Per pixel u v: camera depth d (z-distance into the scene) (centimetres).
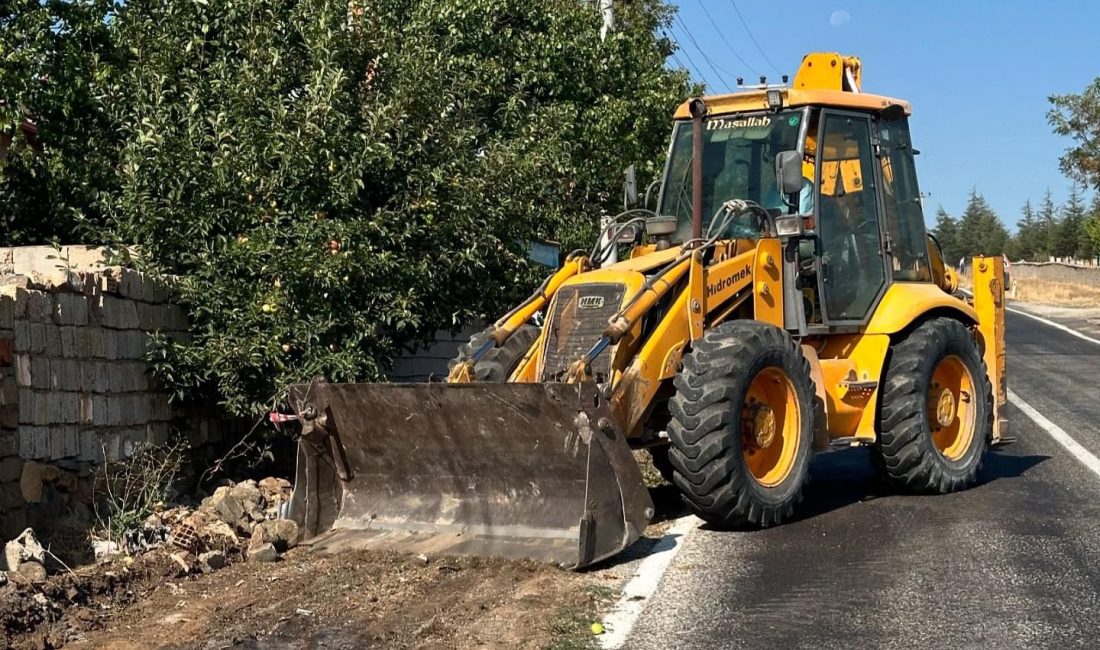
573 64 1506
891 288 909
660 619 578
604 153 1495
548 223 1250
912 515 803
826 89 948
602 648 536
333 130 954
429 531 745
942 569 654
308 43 1012
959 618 566
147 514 781
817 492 909
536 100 1484
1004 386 997
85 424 790
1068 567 650
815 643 537
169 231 916
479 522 734
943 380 923
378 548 727
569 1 1577
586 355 738
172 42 1018
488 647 538
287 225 945
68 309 777
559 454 700
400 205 997
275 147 938
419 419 734
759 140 901
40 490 739
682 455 743
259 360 885
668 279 784
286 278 909
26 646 554
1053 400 1474
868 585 627
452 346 1448
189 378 889
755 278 835
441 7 1383
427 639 552
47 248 914
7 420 706
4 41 1010
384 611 599
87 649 554
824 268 873
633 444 802
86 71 1030
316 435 767
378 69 1043
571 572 666
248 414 916
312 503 768
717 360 746
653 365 761
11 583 607
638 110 1520
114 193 988
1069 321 3083
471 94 1231
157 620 598
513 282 1136
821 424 823
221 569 697
